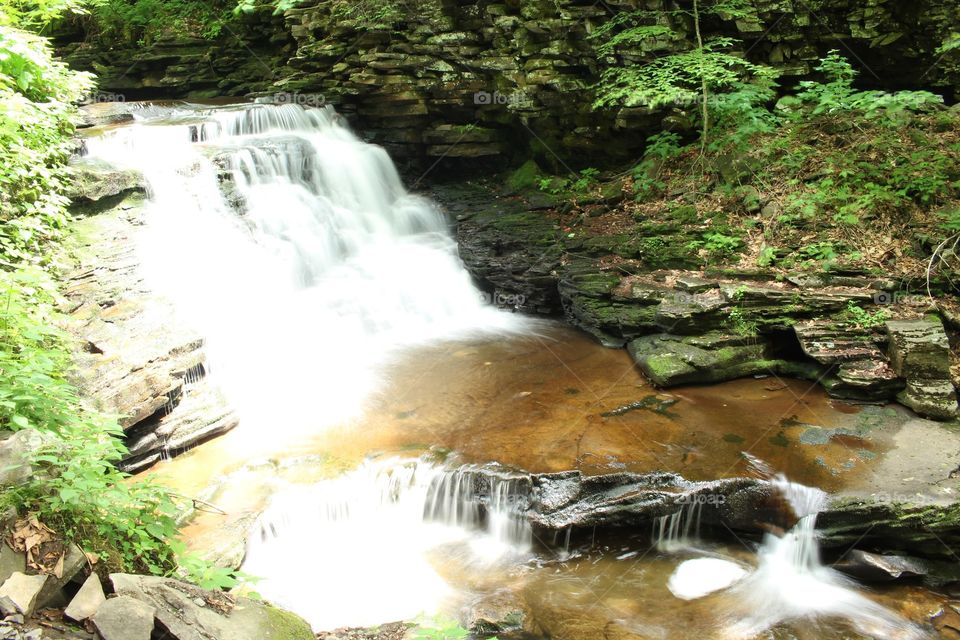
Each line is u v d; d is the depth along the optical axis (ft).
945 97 37.35
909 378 25.43
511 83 38.81
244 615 12.58
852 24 35.91
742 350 28.25
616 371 29.48
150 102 44.65
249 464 23.41
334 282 35.01
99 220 28.09
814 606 19.71
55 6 31.01
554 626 18.83
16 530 12.04
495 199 41.32
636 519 21.59
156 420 23.80
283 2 42.78
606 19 36.09
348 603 19.54
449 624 15.06
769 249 30.86
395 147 42.93
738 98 34.06
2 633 10.63
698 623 19.02
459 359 31.09
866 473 22.02
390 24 40.09
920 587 20.40
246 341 29.22
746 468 22.50
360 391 28.27
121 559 13.09
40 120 26.25
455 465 23.00
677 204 35.37
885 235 30.27
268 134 38.70
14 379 14.78
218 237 31.48
